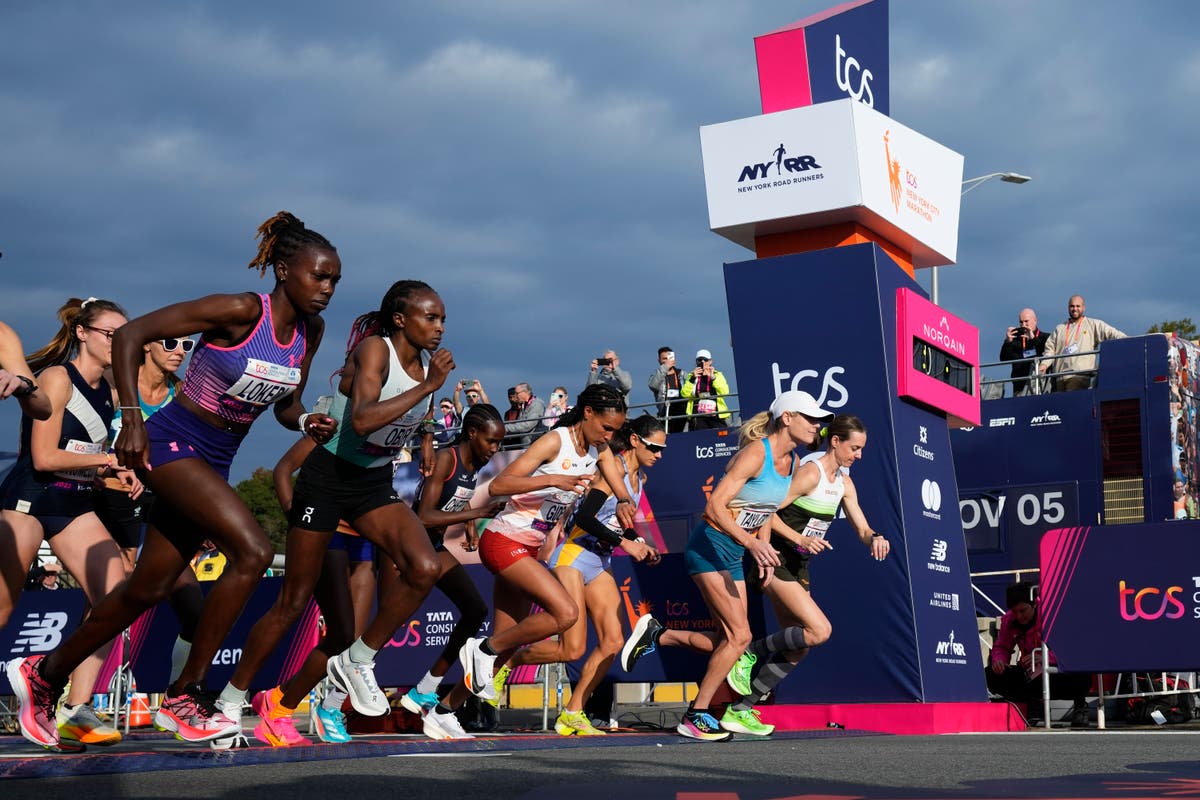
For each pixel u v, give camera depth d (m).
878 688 7.90
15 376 4.34
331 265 4.35
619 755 4.80
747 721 6.81
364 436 4.87
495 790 3.24
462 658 6.43
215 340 4.29
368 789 3.22
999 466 13.06
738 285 8.61
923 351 8.47
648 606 8.51
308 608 9.15
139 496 5.73
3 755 4.62
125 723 8.92
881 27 9.54
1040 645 8.95
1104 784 3.53
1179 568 7.41
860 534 7.19
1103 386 12.71
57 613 8.55
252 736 6.64
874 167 8.30
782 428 6.58
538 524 6.45
